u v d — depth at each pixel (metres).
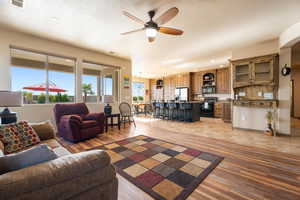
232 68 4.27
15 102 2.37
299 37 2.72
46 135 2.05
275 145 2.85
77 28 2.92
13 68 3.19
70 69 4.07
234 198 1.37
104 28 2.92
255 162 2.11
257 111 3.98
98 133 3.46
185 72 8.09
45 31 3.05
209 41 3.59
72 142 3.05
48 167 0.77
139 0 2.04
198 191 1.47
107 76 5.02
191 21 2.62
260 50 3.79
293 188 1.51
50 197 0.72
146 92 10.31
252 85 3.98
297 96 6.41
